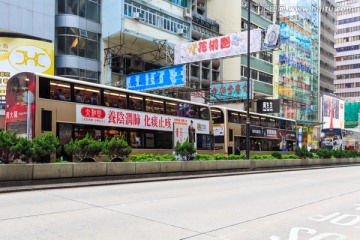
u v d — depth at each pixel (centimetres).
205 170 2116
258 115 3434
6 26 2967
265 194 1291
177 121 2447
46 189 1295
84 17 3625
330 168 3247
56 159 1581
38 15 3198
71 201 1036
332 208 1020
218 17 5625
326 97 7762
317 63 8238
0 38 2909
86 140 1650
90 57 3666
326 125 7656
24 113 1631
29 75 1642
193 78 4806
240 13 5562
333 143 4866
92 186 1438
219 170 2223
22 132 1627
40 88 1638
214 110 3080
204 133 2706
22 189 1232
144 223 768
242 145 3197
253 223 795
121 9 3616
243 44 3269
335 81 13538
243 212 923
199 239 652
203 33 5034
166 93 3809
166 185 1538
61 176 1405
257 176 2148
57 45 3469
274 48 3169
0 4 2938
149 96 2252
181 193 1266
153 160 1919
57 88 1716
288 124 3903
